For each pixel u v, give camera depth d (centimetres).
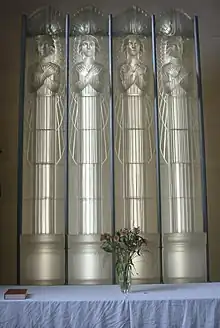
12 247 469
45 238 443
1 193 475
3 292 355
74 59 475
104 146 467
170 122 470
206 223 451
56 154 461
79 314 314
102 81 473
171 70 475
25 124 462
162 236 449
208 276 443
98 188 459
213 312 318
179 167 464
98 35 480
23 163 457
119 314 315
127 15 485
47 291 359
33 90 466
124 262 349
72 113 468
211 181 490
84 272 440
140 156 468
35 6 509
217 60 510
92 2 512
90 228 451
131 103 473
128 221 457
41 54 470
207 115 501
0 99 491
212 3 521
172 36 481
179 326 315
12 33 502
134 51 479
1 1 507
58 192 456
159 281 436
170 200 460
